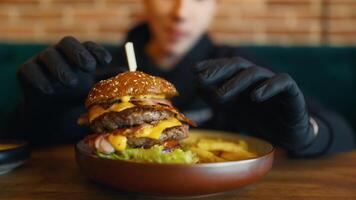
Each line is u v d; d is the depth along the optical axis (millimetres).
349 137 707
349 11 1413
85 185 459
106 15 1424
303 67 1261
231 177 391
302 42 1431
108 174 394
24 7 1429
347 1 1409
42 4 1428
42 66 528
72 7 1428
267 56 1268
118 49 1087
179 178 376
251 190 446
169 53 971
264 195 429
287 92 497
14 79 1210
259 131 628
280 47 1284
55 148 669
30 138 709
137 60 1015
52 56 506
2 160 474
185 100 969
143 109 469
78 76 525
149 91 474
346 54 1269
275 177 501
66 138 812
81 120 522
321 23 1423
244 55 1027
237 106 626
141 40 1023
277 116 562
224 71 490
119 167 384
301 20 1426
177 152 431
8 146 539
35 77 514
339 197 427
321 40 1429
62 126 780
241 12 1427
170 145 476
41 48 1259
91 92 491
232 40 1427
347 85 1248
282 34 1432
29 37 1434
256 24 1430
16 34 1434
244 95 569
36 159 585
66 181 474
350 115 1249
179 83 983
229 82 479
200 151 482
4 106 1195
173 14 890
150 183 378
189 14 896
